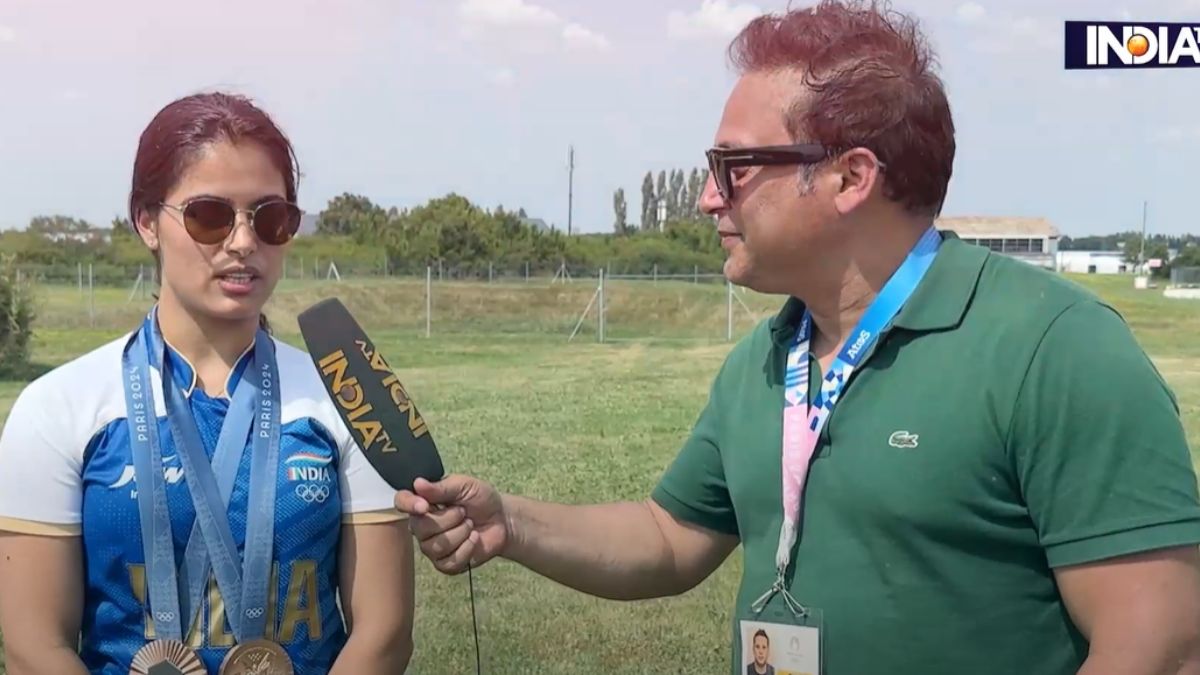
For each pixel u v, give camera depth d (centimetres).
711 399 240
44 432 196
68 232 4041
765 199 194
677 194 8906
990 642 181
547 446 1007
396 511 214
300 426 207
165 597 196
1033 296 179
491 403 1327
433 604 529
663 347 2278
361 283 3189
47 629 194
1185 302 3238
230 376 206
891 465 183
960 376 179
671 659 466
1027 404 172
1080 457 168
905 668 185
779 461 205
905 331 186
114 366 204
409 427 201
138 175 204
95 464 197
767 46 197
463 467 903
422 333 2620
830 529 192
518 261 4369
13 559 195
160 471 197
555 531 231
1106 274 6034
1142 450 166
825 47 190
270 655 198
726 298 3066
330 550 210
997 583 180
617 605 527
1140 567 166
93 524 197
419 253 4288
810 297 201
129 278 3309
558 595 543
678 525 247
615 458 945
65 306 2600
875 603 187
